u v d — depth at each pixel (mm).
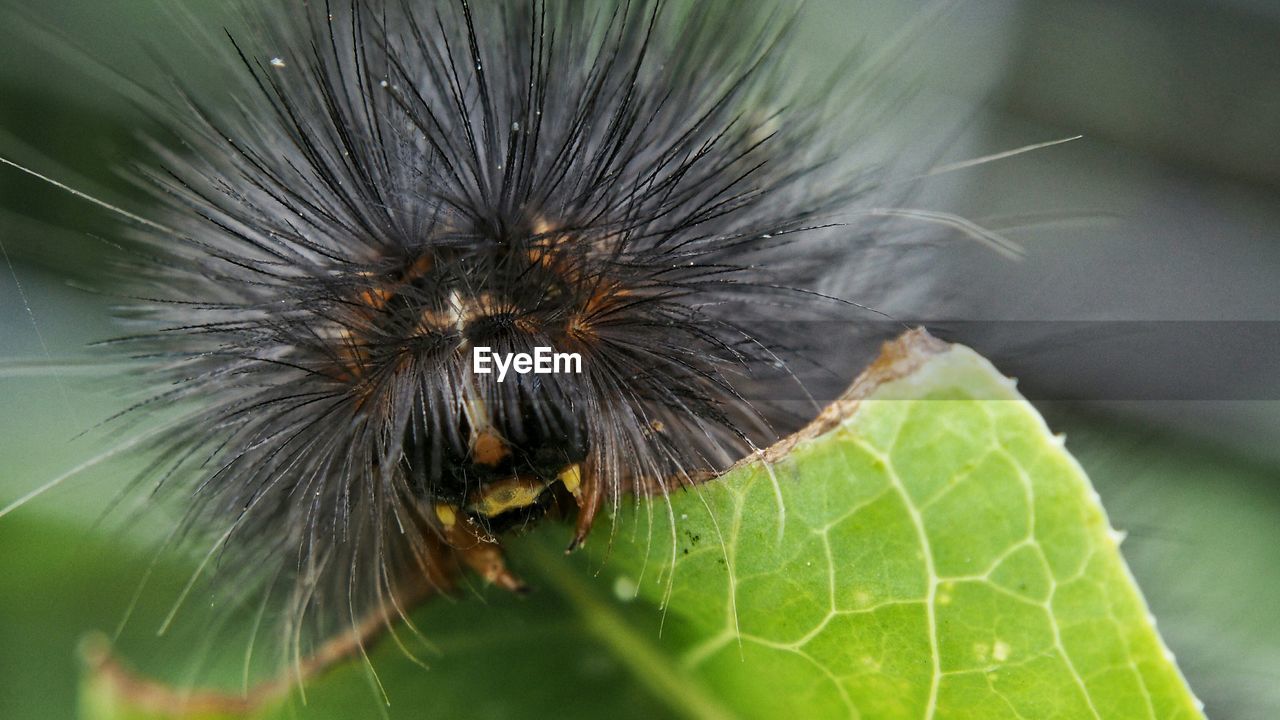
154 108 61
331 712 55
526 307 52
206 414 57
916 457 50
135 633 63
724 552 52
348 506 53
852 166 63
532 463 52
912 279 62
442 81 57
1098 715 50
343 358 54
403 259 54
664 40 58
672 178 54
